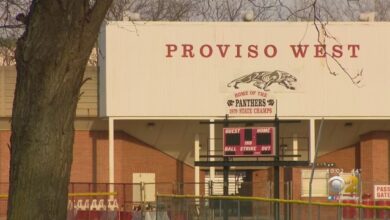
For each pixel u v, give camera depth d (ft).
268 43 569.64
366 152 593.42
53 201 112.27
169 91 566.36
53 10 110.63
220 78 568.41
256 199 370.73
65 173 113.60
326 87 566.77
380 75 568.00
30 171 111.45
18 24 148.36
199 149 585.63
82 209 471.62
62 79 111.75
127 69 563.07
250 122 462.19
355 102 566.77
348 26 568.00
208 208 404.57
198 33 570.46
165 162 595.06
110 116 559.38
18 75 113.39
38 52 111.04
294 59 568.00
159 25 566.36
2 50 177.06
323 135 592.19
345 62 567.59
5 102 574.15
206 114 565.94
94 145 582.76
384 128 593.01
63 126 112.78
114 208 492.95
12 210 111.86
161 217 433.07
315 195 542.16
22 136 112.06
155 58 566.36
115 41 562.25
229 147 458.91
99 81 577.43
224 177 460.96
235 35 570.05
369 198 522.47
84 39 112.37
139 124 586.86
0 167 570.46
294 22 566.77
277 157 452.76
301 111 566.36
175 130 589.32
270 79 567.59
